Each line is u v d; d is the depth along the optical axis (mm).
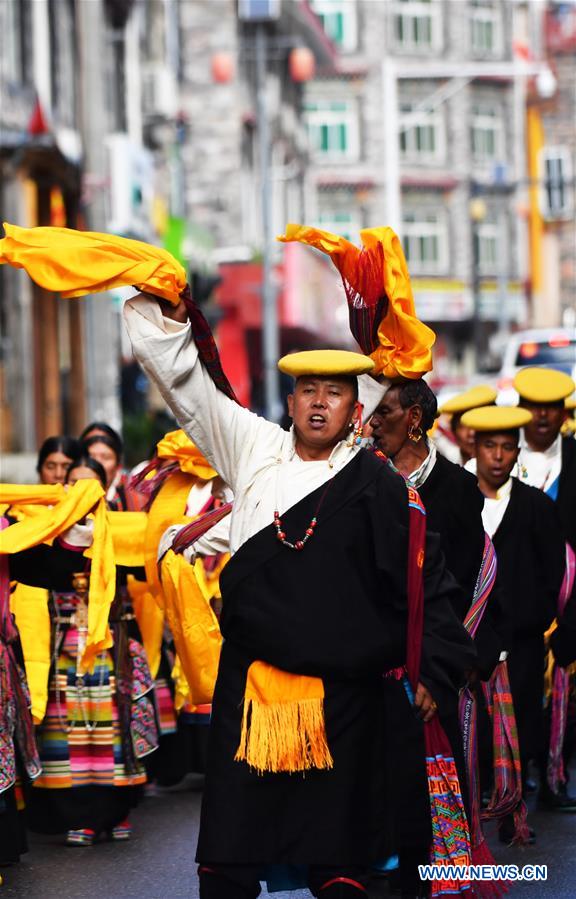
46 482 18031
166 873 13867
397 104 113312
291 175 88125
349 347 97438
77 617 15016
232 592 10242
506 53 116688
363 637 10078
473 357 115938
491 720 13766
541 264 119250
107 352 55188
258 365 79750
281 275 76312
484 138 116250
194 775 18984
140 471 16641
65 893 13250
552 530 15062
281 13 85875
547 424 17594
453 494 12688
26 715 13766
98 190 54531
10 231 10219
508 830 14477
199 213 83312
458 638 10375
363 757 10180
